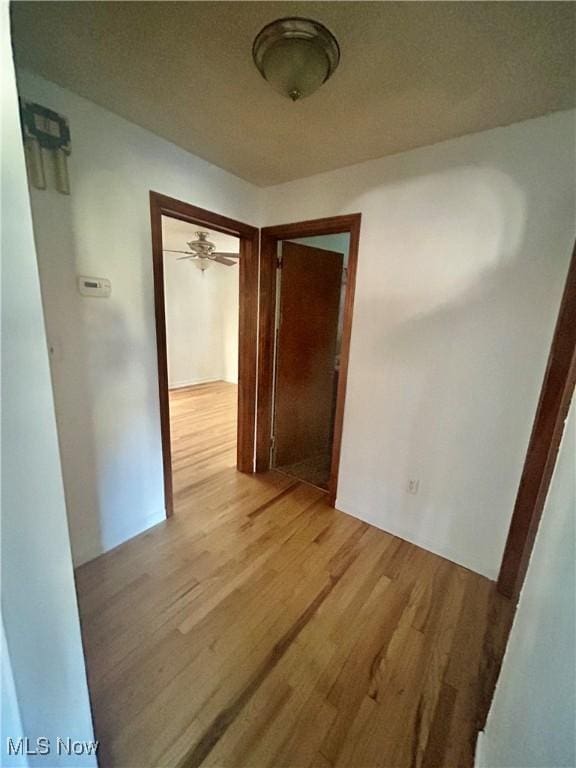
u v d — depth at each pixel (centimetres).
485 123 146
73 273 153
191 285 571
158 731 105
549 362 145
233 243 485
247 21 100
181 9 97
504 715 85
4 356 54
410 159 173
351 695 117
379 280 194
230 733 106
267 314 260
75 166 146
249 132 163
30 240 55
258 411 278
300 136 165
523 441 161
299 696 117
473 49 107
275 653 132
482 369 168
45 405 60
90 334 164
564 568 64
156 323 192
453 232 166
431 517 194
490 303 161
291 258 264
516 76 118
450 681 123
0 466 56
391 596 162
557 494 75
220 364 641
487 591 167
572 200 138
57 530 65
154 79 129
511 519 163
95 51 114
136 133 164
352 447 222
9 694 62
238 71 122
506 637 142
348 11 96
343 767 98
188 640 136
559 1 90
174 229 422
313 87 115
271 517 225
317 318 299
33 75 127
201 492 255
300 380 301
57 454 63
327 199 207
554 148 138
